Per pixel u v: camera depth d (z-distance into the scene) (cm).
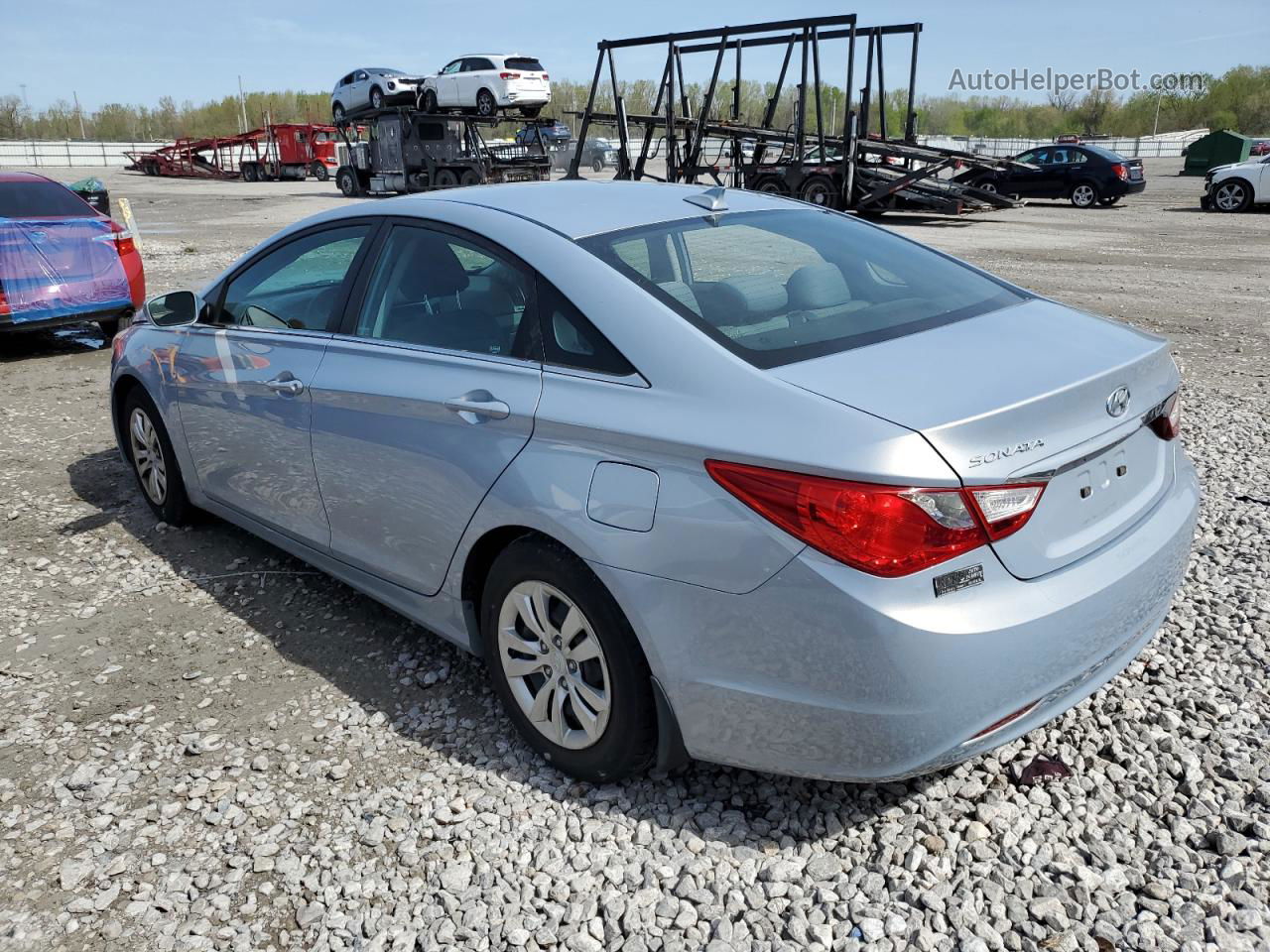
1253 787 260
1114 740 281
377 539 326
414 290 317
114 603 400
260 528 401
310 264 363
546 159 2773
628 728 252
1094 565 232
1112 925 219
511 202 317
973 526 208
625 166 2036
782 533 214
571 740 272
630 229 293
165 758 298
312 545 367
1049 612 217
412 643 361
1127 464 250
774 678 222
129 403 475
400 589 326
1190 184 3325
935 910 225
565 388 258
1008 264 1341
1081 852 242
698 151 2061
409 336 314
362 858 252
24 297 841
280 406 354
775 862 242
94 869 252
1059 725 290
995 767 272
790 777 274
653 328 250
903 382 225
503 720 310
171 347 424
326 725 311
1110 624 235
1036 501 218
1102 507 240
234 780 285
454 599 300
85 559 443
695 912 228
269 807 273
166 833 265
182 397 416
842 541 206
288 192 3409
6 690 337
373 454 312
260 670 346
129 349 461
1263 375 716
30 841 263
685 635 232
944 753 218
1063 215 2195
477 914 231
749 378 230
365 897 239
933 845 245
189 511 466
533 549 261
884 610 205
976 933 219
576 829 257
